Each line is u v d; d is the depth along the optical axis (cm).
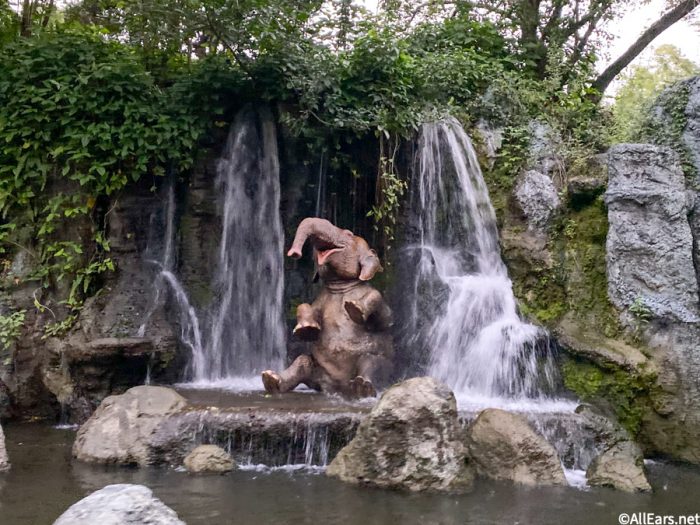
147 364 995
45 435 880
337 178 1166
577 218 990
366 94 1162
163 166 1129
